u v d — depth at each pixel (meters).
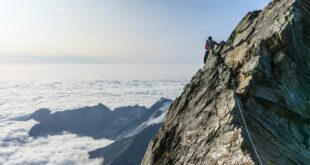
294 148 20.62
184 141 24.12
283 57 22.91
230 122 20.70
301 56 23.58
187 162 22.08
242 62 24.75
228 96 22.73
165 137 27.08
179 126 26.05
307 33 24.36
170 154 24.95
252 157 18.33
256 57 23.48
